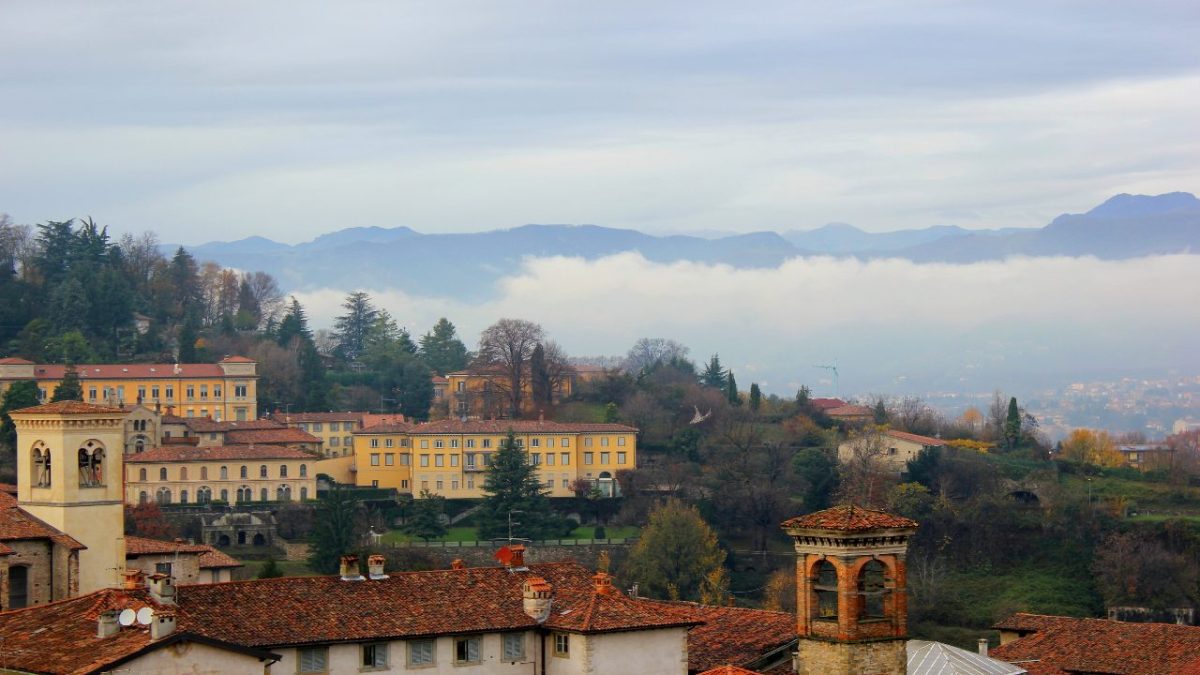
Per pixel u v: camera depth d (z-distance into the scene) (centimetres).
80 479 16200
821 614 11825
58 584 15800
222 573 18850
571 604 14075
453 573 14238
